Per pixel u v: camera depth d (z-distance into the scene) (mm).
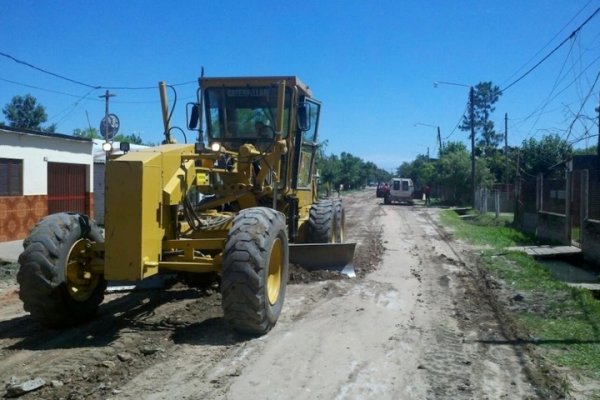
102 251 7051
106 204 6117
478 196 38625
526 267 12336
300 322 7246
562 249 15703
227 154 8125
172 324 7023
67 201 19078
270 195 9180
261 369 5539
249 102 9578
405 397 5008
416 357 6086
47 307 6453
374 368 5684
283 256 7168
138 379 5223
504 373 5699
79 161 19250
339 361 5840
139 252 6070
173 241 6820
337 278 9938
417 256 14023
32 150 17000
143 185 6105
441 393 5133
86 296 7031
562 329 7340
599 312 8188
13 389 4828
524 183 22578
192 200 8664
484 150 66500
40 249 6395
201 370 5477
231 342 6352
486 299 9109
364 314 7730
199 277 9180
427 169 64812
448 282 10516
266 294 6438
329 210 11031
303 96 9906
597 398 5121
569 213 16703
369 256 13375
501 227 24141
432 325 7406
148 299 8422
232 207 9289
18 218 16547
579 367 5922
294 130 9672
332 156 69500
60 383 5066
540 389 5301
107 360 5672
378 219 28125
